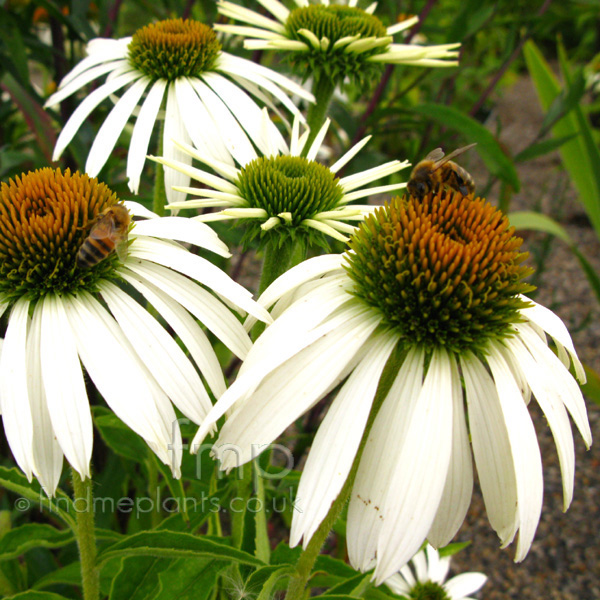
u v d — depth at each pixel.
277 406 0.16
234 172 0.20
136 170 0.22
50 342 0.17
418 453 0.16
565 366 0.19
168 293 0.18
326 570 0.23
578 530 0.40
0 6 0.29
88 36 0.29
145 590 0.20
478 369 0.17
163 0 0.37
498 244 0.18
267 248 0.20
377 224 0.18
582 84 0.33
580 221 0.76
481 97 0.38
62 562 0.27
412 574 0.29
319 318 0.17
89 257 0.17
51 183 0.18
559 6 0.41
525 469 0.16
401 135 0.67
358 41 0.24
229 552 0.18
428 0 0.34
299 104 0.36
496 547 0.39
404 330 0.17
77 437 0.16
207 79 0.24
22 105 0.27
